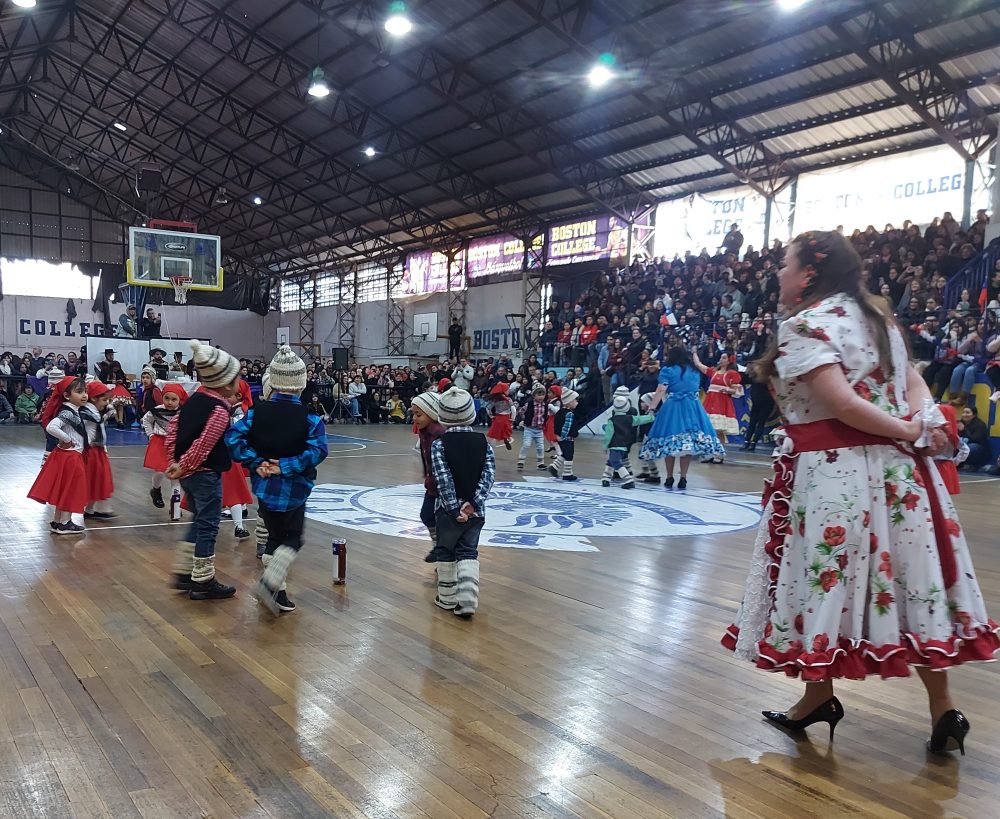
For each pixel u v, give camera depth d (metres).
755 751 2.42
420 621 3.75
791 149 17.50
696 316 16.89
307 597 4.15
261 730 2.50
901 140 16.00
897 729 2.61
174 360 17.39
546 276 24.84
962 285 12.65
